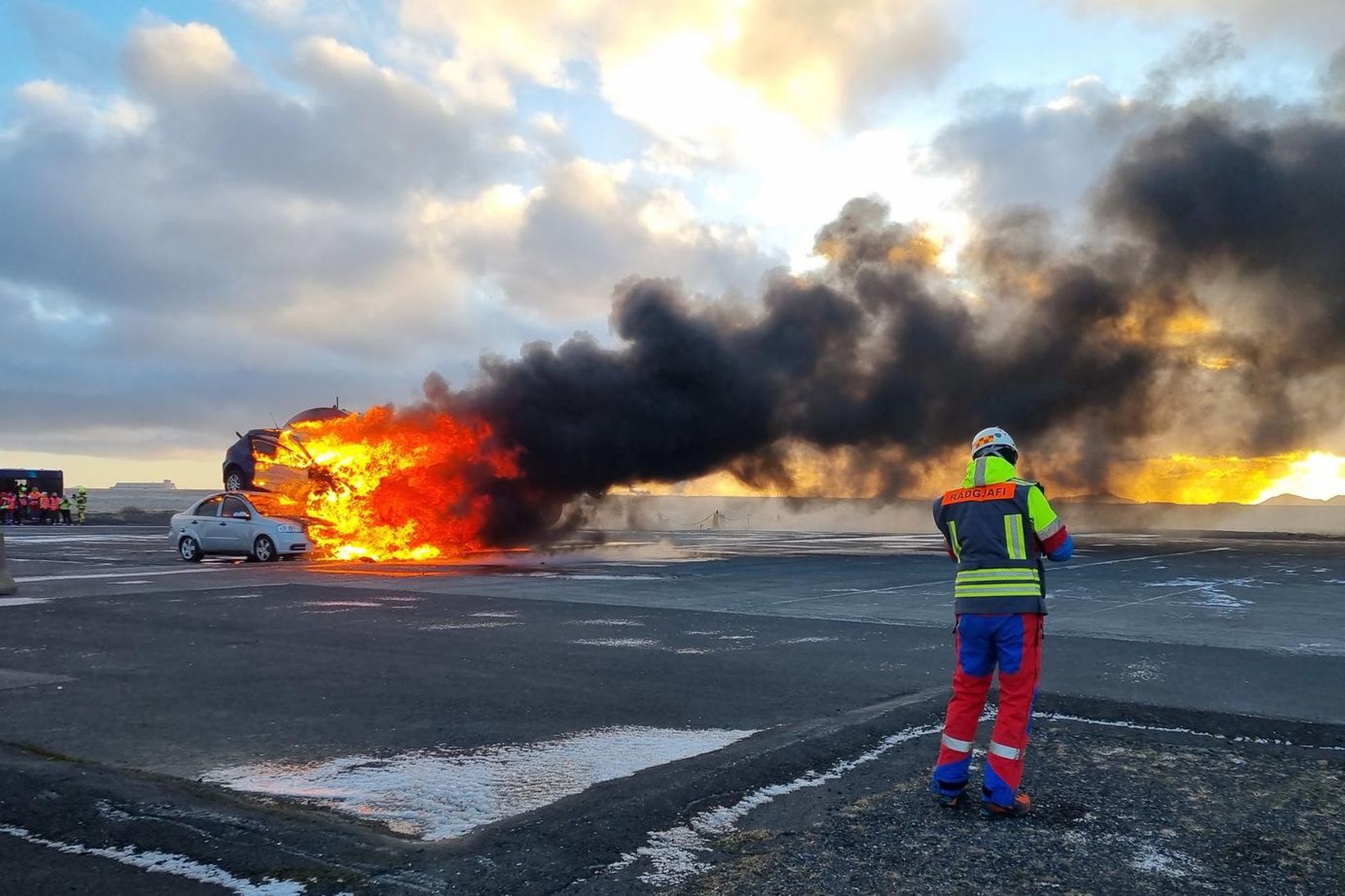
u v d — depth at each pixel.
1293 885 3.63
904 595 14.70
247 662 8.55
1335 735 5.99
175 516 21.56
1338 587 16.09
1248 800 4.67
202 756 5.45
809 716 6.52
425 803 4.59
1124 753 5.57
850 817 4.40
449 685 7.60
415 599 13.71
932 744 5.78
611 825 4.27
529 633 10.48
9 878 3.70
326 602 13.29
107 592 14.34
